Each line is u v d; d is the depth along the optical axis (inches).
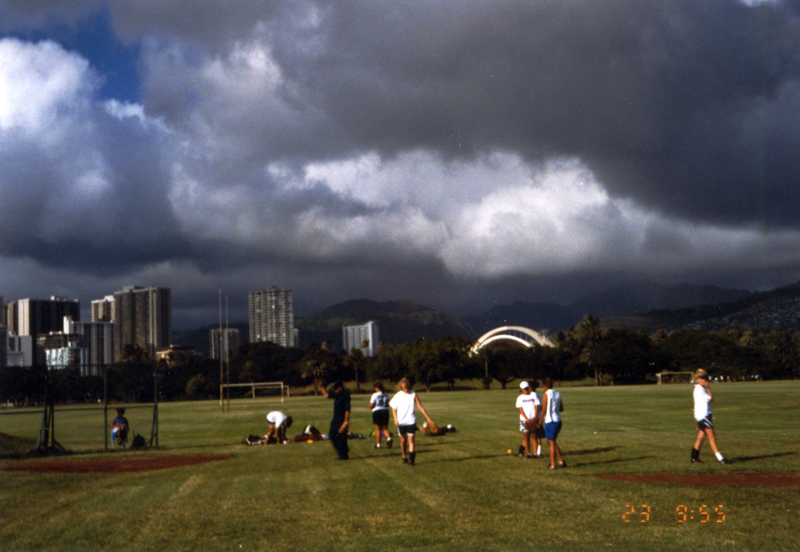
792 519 398.3
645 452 725.3
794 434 922.1
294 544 364.5
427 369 5093.5
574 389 3671.3
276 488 544.1
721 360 5201.8
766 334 6427.2
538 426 693.9
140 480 615.8
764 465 613.6
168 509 469.1
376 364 5319.9
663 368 5349.4
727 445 784.3
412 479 570.6
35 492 554.3
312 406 2454.5
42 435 972.6
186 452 869.8
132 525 421.4
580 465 634.8
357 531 389.1
